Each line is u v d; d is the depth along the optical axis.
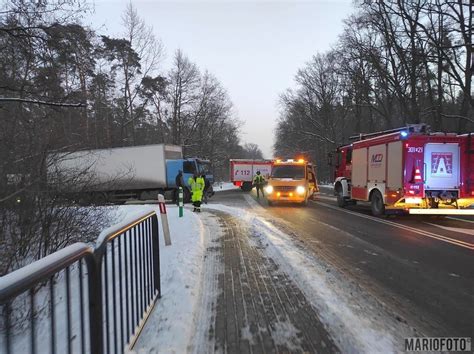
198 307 5.35
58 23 8.15
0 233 6.08
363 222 14.32
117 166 25.88
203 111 59.19
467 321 4.90
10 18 7.91
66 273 2.88
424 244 9.98
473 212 13.86
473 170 14.32
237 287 6.22
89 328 3.21
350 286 6.26
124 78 43.69
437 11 26.70
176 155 27.72
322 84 62.22
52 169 7.13
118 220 10.52
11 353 2.36
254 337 4.40
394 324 4.76
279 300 5.60
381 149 15.73
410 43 34.84
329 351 4.05
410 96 38.53
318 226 13.18
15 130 7.07
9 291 2.04
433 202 14.23
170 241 9.48
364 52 39.62
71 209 7.61
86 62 10.25
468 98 27.34
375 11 36.00
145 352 3.97
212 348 4.14
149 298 5.13
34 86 8.41
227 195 33.47
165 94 49.19
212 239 10.54
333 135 60.81
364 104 48.84
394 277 6.86
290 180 21.50
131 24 44.16
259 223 13.70
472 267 7.62
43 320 2.84
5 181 6.29
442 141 14.23
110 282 3.96
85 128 9.60
